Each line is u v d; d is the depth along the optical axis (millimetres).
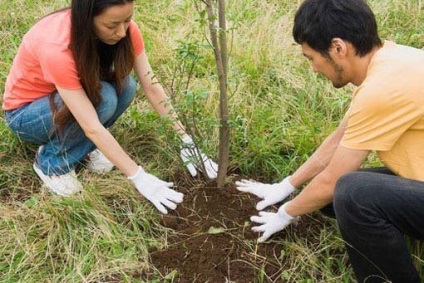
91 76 2555
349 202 2047
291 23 4129
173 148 2955
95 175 2930
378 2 4375
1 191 2930
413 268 2170
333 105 3424
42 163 2883
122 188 2812
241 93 3473
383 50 2094
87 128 2588
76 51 2482
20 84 2785
